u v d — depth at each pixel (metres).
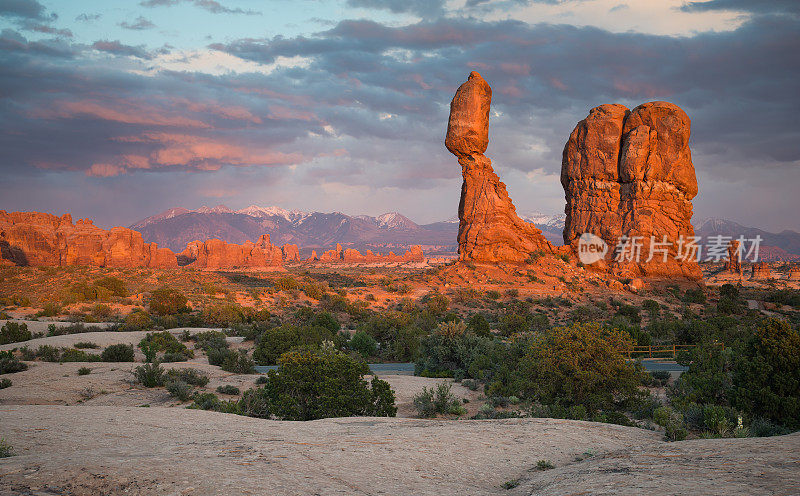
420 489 9.41
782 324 26.23
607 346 29.58
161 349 52.03
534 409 28.22
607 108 124.94
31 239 184.38
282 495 7.96
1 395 30.70
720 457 9.98
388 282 122.81
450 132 121.06
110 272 146.25
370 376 42.81
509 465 12.07
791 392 24.11
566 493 8.70
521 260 118.38
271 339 52.91
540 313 90.12
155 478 8.31
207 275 156.25
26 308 92.06
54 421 17.11
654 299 103.19
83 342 52.88
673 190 117.19
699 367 34.84
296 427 16.83
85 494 7.58
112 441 14.52
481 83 120.88
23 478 8.16
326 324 68.88
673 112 117.06
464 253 122.38
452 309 93.75
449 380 41.94
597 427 17.27
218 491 7.88
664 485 8.16
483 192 121.81
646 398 31.00
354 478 9.59
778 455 9.72
